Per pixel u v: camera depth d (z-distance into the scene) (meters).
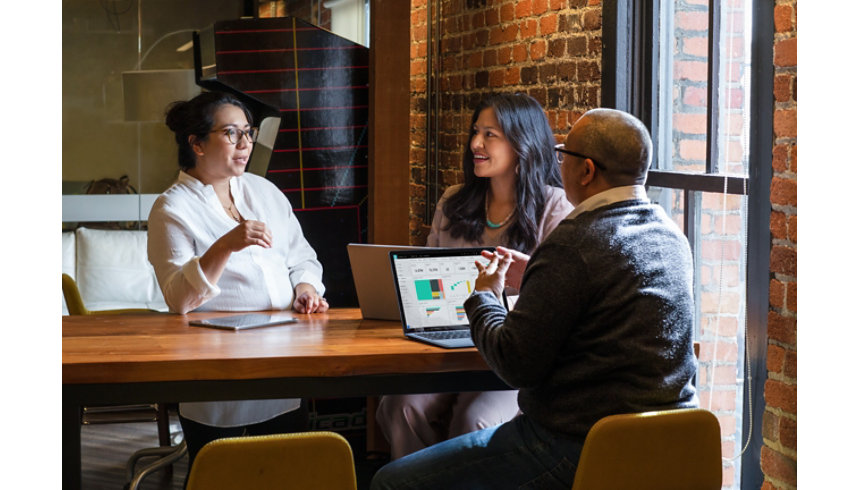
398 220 4.05
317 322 2.97
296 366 2.43
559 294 2.13
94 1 6.70
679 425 2.00
